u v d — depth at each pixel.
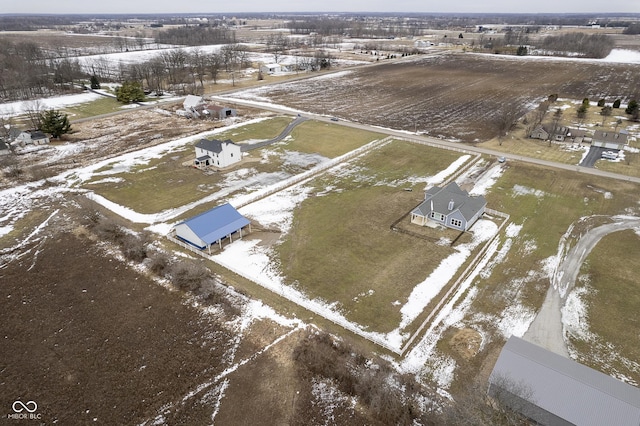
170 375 28.86
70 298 36.75
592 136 76.88
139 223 48.97
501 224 48.06
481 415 23.92
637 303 35.44
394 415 25.33
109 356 30.53
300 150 73.19
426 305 35.38
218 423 25.48
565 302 35.75
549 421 23.88
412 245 44.19
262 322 33.53
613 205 52.31
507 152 71.69
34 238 46.03
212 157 65.56
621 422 22.45
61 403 26.94
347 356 30.03
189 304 35.72
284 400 26.89
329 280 38.66
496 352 30.50
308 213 51.22
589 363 29.48
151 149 73.50
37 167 64.69
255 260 41.72
